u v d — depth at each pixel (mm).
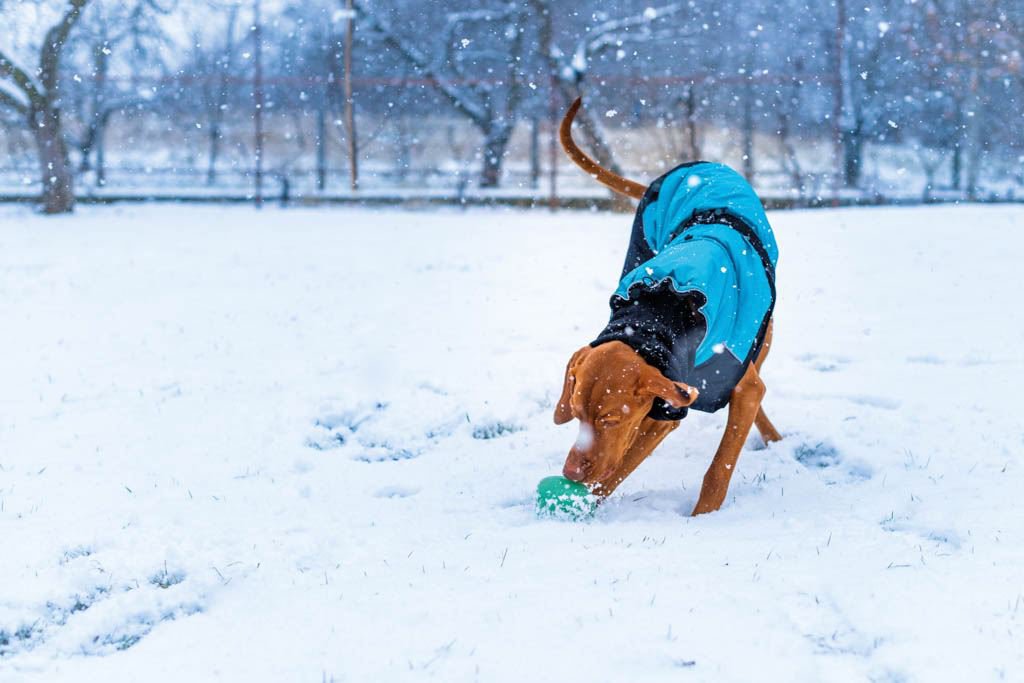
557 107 19562
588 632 3061
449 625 3152
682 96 19875
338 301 9047
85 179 21172
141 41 20203
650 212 4918
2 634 3273
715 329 3824
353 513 4164
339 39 21594
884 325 7375
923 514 3920
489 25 21438
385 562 3658
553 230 14641
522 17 20750
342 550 3807
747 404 4141
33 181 20469
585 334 7277
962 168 19891
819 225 13352
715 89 20250
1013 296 8211
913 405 5363
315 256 12203
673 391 3471
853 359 6465
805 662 2867
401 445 5195
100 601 3486
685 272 3844
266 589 3498
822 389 5766
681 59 20656
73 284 10289
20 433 5375
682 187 4793
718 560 3529
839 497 4191
